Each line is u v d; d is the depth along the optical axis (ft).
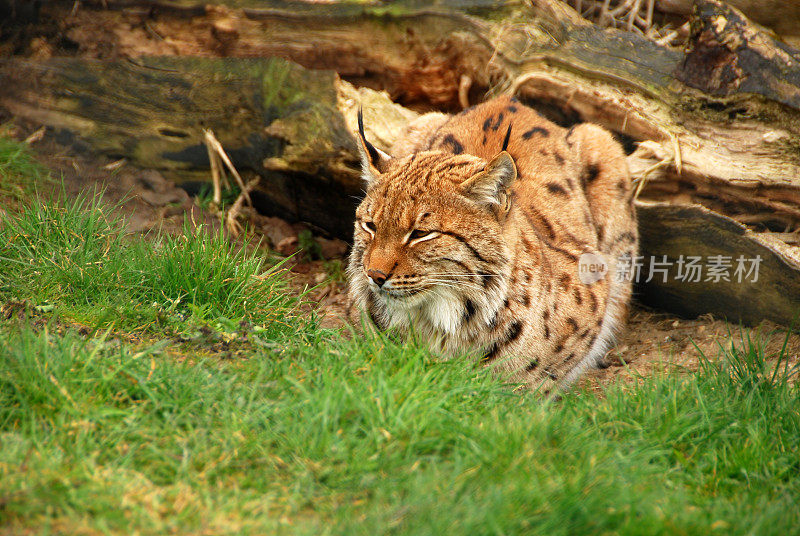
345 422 22.85
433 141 37.76
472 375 28.14
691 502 22.36
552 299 32.48
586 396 31.09
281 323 32.55
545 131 38.73
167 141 42.68
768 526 20.20
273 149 42.01
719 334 39.24
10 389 22.15
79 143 42.32
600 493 20.25
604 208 39.37
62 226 34.53
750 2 41.52
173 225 40.37
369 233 30.58
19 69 42.55
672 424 26.50
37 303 29.86
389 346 28.81
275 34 43.83
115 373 23.03
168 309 31.27
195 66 42.52
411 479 20.52
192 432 21.52
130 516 18.03
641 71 41.11
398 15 42.80
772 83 38.29
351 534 18.03
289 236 44.45
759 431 26.35
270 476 20.65
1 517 17.34
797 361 35.12
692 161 39.47
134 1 43.57
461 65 43.88
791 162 38.09
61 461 19.44
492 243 29.84
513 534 18.62
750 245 38.19
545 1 43.45
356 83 45.21
